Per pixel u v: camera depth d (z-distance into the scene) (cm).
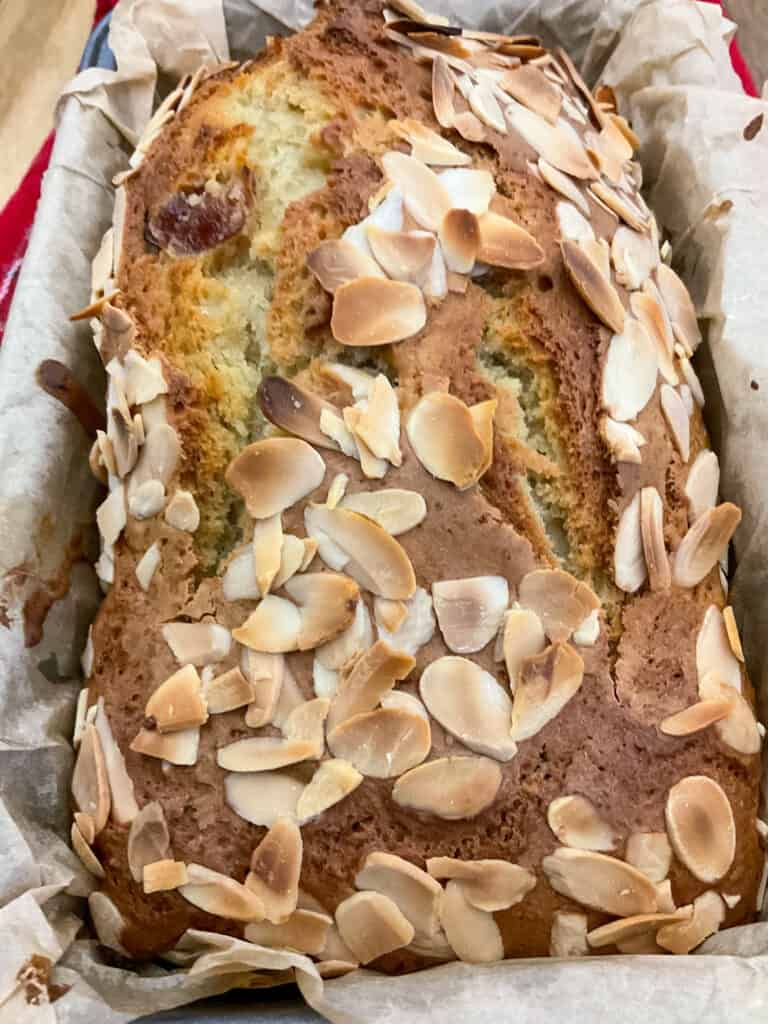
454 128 21
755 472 23
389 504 19
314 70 22
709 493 21
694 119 27
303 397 19
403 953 18
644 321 21
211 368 20
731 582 23
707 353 24
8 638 21
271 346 20
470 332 20
